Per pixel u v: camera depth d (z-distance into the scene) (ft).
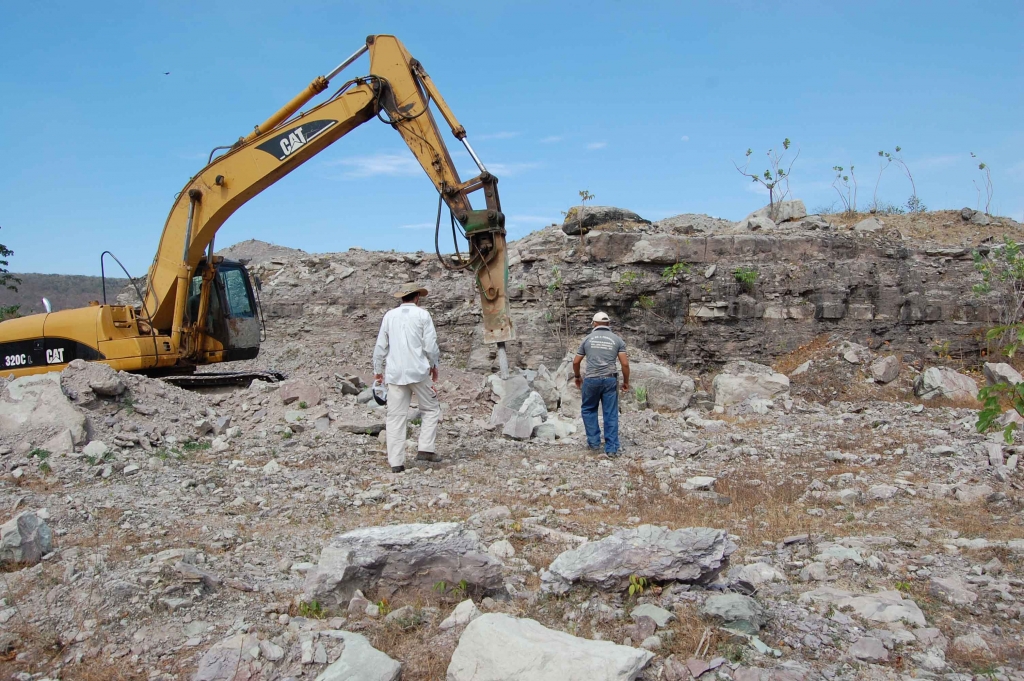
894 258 51.24
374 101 33.12
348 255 62.49
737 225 57.00
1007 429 18.78
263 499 22.00
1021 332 19.66
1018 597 14.93
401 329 25.81
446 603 14.60
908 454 27.86
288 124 34.19
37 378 27.32
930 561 16.93
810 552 17.94
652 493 23.32
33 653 13.05
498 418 32.55
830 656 12.67
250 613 14.26
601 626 13.58
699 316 48.03
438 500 22.26
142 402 29.76
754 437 32.14
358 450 27.99
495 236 31.76
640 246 48.65
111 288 130.93
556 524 20.06
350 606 14.26
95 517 19.69
